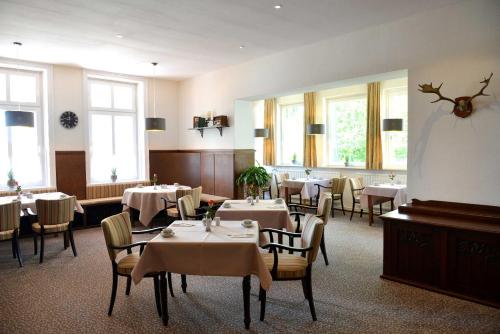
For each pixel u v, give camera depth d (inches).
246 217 158.6
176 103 326.0
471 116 150.6
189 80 313.1
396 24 174.4
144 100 303.3
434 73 161.8
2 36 193.9
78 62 251.3
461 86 153.6
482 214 131.6
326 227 231.0
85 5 153.6
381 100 278.1
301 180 285.9
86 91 270.5
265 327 103.7
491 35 145.1
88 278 144.7
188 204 172.2
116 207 264.5
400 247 135.6
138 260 114.7
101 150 284.8
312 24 179.6
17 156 245.3
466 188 152.6
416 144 167.8
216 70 282.7
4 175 240.4
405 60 171.6
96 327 104.6
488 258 115.0
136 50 223.6
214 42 209.2
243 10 161.0
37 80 253.3
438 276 126.4
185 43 210.2
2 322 108.0
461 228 119.2
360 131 301.7
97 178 283.1
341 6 157.2
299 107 349.7
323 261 161.5
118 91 295.1
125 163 299.4
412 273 133.0
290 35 196.9
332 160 321.4
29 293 129.7
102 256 175.3
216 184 286.8
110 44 210.2
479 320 106.4
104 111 285.6
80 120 267.6
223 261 103.5
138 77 299.3
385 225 138.8
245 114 277.7
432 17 161.6
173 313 113.0
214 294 127.0
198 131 306.7
